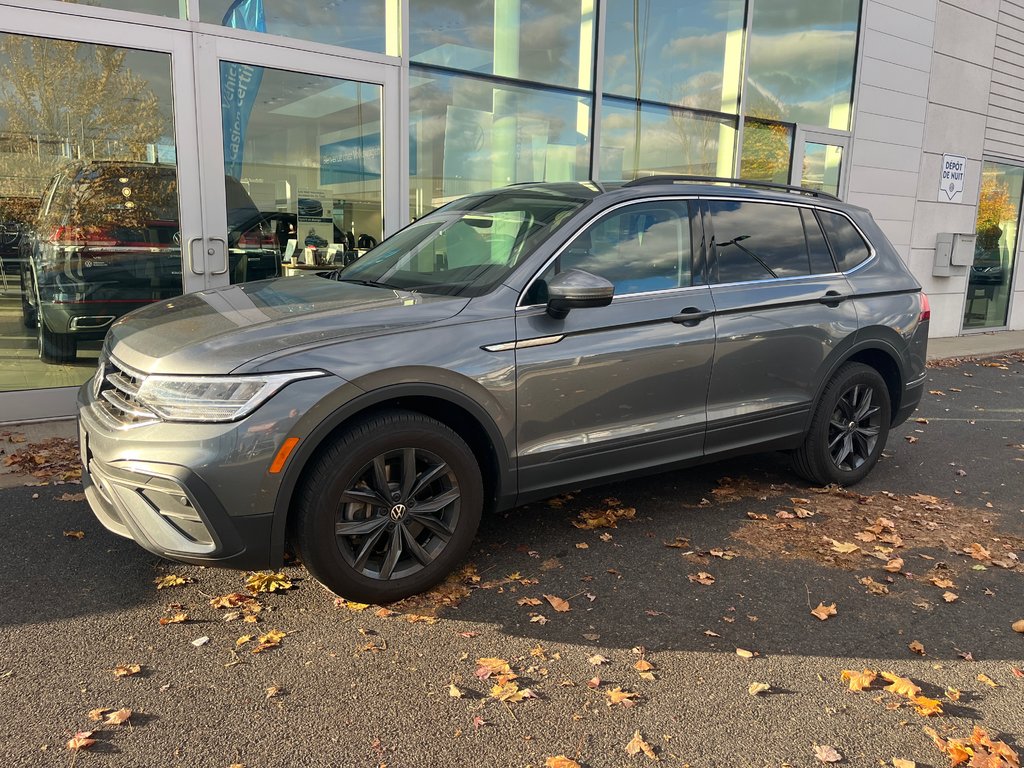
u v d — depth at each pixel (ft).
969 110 40.37
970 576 12.34
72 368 19.61
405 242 14.21
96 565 11.64
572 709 8.68
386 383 10.10
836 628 10.60
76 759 7.61
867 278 15.87
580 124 28.48
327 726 8.25
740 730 8.41
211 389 9.30
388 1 22.91
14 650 9.43
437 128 25.13
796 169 34.65
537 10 26.68
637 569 12.14
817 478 15.84
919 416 23.63
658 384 12.71
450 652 9.73
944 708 8.90
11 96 18.10
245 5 20.35
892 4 35.94
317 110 22.06
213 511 9.23
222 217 20.74
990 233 43.73
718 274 13.67
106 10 18.40
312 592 11.14
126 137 19.38
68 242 19.16
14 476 14.97
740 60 32.09
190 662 9.33
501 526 13.66
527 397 11.37
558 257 11.93
